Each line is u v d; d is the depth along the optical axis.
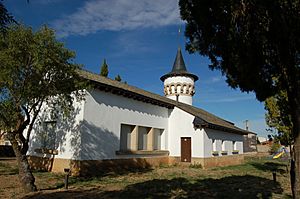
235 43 5.08
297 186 4.54
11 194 9.08
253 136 45.25
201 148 20.38
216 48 5.55
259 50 5.02
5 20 4.22
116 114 16.34
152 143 19.53
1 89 9.20
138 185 11.29
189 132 21.00
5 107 9.24
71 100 11.60
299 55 4.94
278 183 12.69
